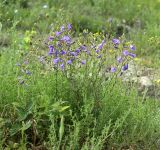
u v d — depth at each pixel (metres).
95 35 4.63
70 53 4.20
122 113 4.23
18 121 4.05
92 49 4.35
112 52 4.58
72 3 10.08
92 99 4.16
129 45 4.46
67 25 4.46
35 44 5.12
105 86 4.40
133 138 4.16
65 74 4.29
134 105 4.57
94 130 3.97
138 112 4.34
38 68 4.61
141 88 5.78
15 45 5.42
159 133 4.32
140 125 4.30
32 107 4.00
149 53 7.71
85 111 3.96
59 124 4.09
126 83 5.26
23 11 9.12
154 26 9.00
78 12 9.67
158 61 7.13
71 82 4.29
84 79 4.30
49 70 4.48
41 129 4.05
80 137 3.94
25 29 8.33
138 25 9.94
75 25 8.85
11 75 4.49
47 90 4.27
